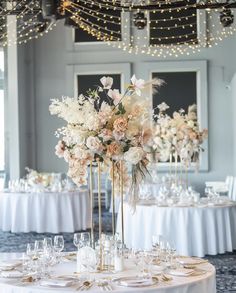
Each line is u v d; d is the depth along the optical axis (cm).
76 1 986
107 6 946
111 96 384
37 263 351
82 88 1427
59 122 1424
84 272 359
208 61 1402
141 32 1406
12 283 333
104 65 1417
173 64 1404
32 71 1409
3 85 1319
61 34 1430
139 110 384
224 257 728
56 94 1430
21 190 989
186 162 836
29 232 953
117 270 364
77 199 959
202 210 718
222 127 1405
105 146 378
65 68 1429
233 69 1360
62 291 313
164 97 1407
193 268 368
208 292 349
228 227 738
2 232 967
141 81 380
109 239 384
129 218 746
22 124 1320
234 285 590
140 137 381
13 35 1230
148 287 320
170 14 1395
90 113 374
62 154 387
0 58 1321
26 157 1370
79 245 369
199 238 712
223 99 1405
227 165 1402
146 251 380
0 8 1018
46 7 935
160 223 710
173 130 832
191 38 1398
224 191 1178
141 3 970
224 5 906
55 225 941
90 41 1424
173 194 824
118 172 399
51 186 1011
